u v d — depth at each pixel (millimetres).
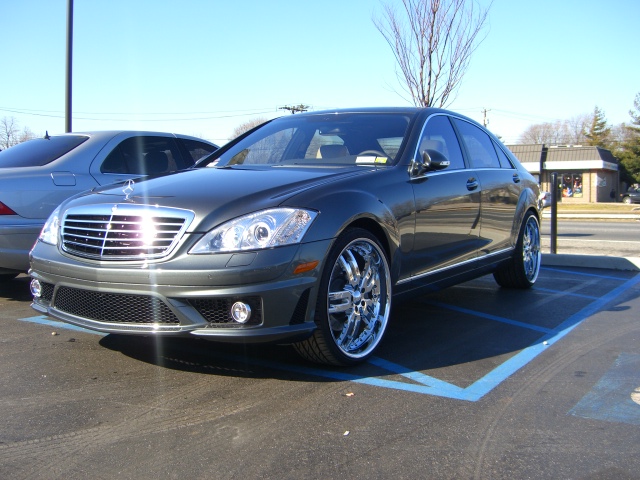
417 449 2748
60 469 2572
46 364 3920
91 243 3607
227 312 3350
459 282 5238
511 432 2930
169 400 3318
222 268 3258
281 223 3393
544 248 10148
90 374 3730
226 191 3637
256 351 4207
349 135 4887
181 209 3438
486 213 5430
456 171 5070
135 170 6633
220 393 3422
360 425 2998
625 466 2598
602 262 8195
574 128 100812
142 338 4508
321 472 2543
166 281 3316
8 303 5887
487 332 4789
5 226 5406
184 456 2684
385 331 4098
